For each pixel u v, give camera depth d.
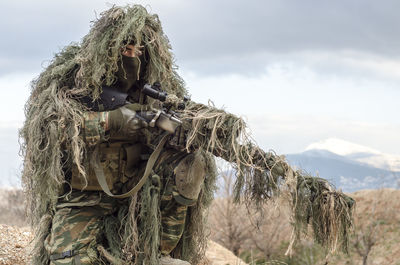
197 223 3.67
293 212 3.29
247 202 3.32
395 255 9.92
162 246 3.48
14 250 4.45
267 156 3.26
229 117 3.26
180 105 3.27
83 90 3.15
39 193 3.19
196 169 3.35
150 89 3.17
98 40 3.17
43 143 3.09
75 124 3.00
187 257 3.73
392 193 12.08
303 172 3.35
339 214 3.25
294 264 10.05
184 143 3.30
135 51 3.22
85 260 3.18
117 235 3.36
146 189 3.33
